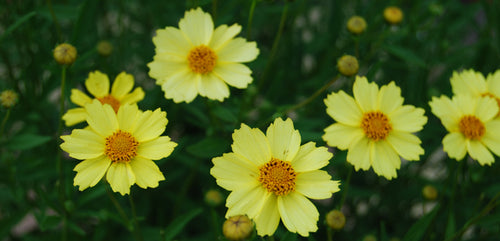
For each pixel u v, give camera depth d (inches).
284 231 21.5
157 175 18.5
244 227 17.5
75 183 18.4
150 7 25.4
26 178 21.4
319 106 25.2
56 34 23.2
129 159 18.5
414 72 25.4
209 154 20.6
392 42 24.7
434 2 25.2
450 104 19.9
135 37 25.9
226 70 20.3
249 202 18.0
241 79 20.2
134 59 25.9
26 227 27.5
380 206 25.0
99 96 20.6
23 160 21.4
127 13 26.2
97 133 18.6
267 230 18.0
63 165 21.7
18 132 22.0
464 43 29.6
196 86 20.1
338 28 25.6
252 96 21.9
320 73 25.5
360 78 19.5
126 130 18.6
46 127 23.5
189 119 22.2
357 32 21.7
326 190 18.2
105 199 22.3
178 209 22.5
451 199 20.3
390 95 19.5
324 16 27.8
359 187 24.7
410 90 25.1
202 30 20.2
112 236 22.1
